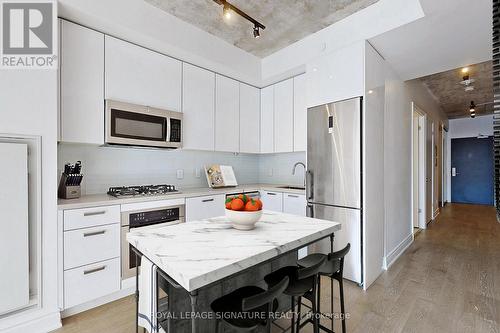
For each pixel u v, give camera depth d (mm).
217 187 3412
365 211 2418
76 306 1982
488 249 3514
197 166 3471
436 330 1781
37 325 1741
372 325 1839
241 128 3598
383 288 2404
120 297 2211
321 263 1349
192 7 2432
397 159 3355
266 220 1703
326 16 2566
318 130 2787
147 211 2344
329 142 2674
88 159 2488
